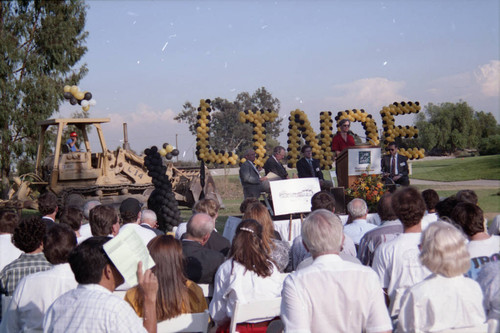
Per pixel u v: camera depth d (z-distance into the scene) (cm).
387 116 1564
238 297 376
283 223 855
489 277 327
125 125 1658
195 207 544
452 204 496
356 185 1012
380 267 375
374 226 543
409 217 374
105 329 261
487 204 1230
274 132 4184
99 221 475
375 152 1051
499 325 304
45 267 424
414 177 2197
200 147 1373
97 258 271
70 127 2592
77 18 2762
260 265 384
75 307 266
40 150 1684
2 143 2467
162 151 1271
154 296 293
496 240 375
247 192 1116
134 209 559
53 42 2589
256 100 4391
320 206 557
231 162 1373
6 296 397
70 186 1549
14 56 2433
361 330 292
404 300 296
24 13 2611
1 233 513
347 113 1528
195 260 441
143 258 278
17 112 2448
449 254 289
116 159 1614
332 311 288
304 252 496
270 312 370
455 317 289
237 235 391
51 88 2519
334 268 292
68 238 363
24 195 1501
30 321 355
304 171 1184
